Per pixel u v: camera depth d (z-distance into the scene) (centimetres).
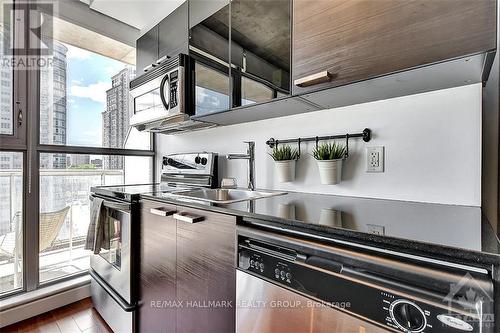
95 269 192
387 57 84
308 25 104
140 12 201
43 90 190
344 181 130
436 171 105
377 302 59
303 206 103
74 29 204
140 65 216
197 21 166
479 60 74
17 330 166
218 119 166
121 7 195
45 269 199
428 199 107
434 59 75
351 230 68
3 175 178
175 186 192
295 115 149
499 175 92
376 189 120
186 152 223
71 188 211
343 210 94
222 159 190
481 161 96
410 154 111
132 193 151
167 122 187
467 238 59
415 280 56
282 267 77
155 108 182
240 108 137
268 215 86
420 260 58
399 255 61
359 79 90
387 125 117
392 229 68
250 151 164
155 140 257
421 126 108
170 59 170
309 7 104
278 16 121
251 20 133
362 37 89
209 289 104
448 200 102
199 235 109
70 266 213
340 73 95
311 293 70
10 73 175
